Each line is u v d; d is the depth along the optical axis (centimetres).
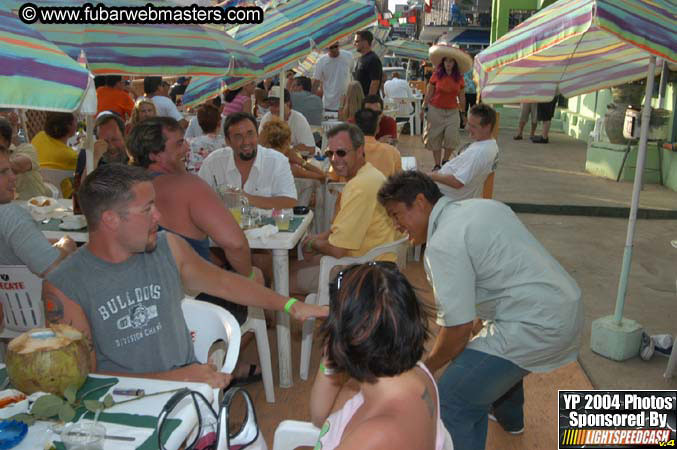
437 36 2789
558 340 253
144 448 170
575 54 469
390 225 396
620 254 679
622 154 996
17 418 178
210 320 271
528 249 257
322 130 925
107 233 220
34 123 934
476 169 538
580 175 1055
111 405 188
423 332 156
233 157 479
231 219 341
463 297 248
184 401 194
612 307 528
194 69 293
